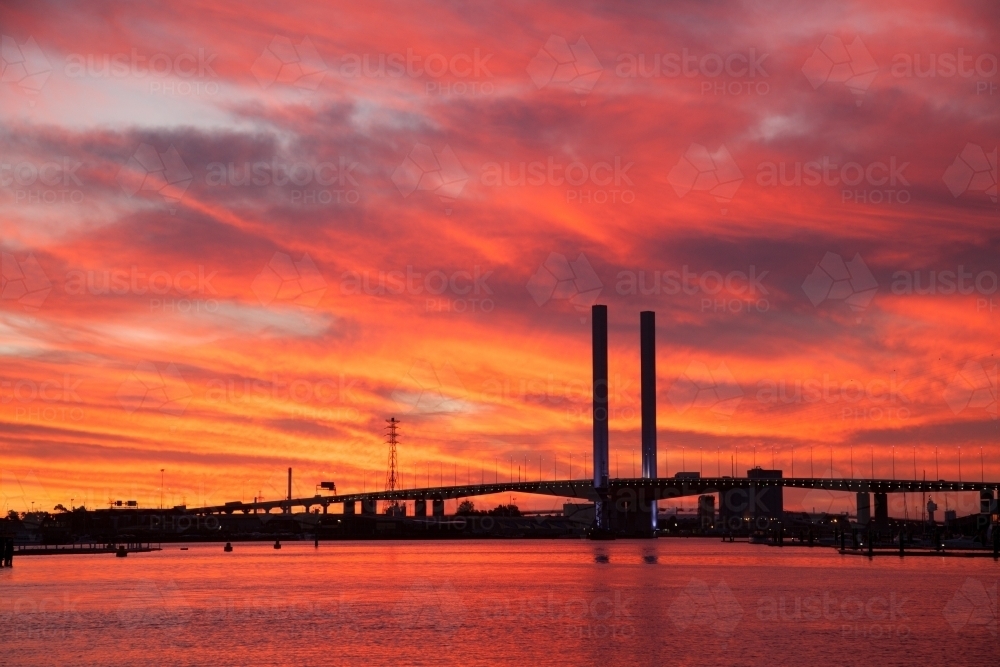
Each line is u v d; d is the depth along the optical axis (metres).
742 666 56.16
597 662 57.38
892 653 59.97
